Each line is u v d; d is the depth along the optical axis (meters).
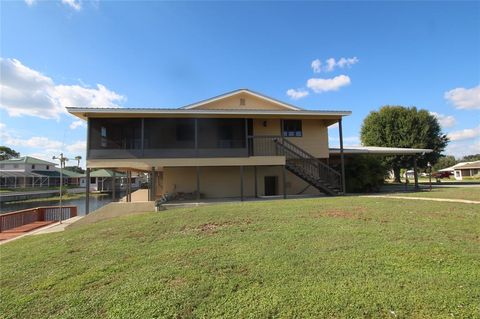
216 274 4.01
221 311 3.09
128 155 12.59
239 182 15.61
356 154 17.70
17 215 12.09
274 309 3.05
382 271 3.81
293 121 16.48
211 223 7.14
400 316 2.83
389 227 5.96
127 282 3.97
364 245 4.84
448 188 17.69
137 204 10.89
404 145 30.86
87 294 3.74
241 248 5.05
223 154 13.25
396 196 12.14
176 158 12.88
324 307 3.02
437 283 3.43
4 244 7.81
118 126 13.56
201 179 15.35
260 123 16.16
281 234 5.80
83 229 8.05
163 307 3.24
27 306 3.58
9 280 4.50
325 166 14.76
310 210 8.23
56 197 39.22
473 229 5.70
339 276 3.72
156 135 13.82
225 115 13.51
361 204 9.04
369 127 33.72
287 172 16.41
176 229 6.80
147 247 5.59
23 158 49.31
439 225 6.06
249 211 8.38
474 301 3.03
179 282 3.84
